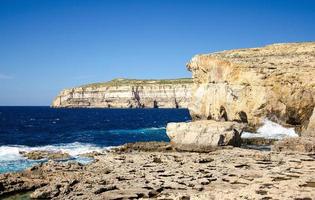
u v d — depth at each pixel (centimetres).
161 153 3838
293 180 2311
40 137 6594
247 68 6156
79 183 2438
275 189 2066
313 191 2009
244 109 6125
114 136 6656
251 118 5997
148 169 2855
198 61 7244
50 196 2173
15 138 6400
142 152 4022
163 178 2517
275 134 5556
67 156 3850
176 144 4238
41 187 2397
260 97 5872
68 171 2859
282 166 2838
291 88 5606
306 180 2305
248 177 2509
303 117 5562
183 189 2244
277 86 5738
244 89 6156
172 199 1970
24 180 2552
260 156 3328
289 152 3581
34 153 3972
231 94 6328
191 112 7406
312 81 5506
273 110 5800
